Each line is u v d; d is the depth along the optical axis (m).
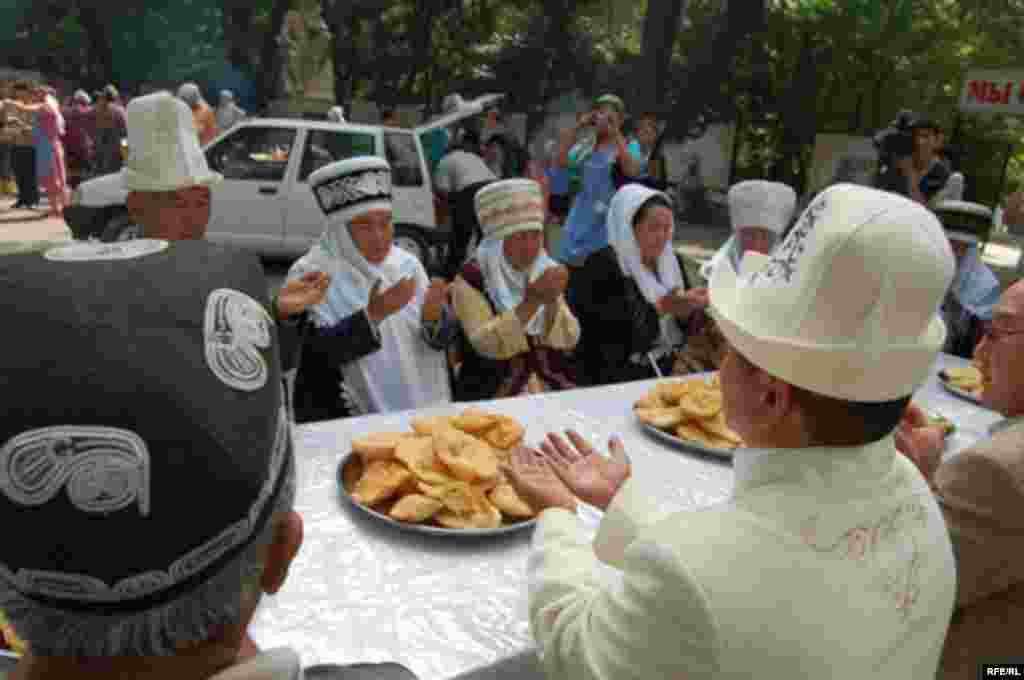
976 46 16.41
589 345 3.49
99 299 0.51
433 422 1.82
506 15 20.81
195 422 0.50
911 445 1.70
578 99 19.73
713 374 2.78
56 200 12.00
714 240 14.42
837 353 0.82
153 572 0.51
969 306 4.10
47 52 22.09
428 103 19.56
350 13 19.09
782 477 0.90
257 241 8.51
